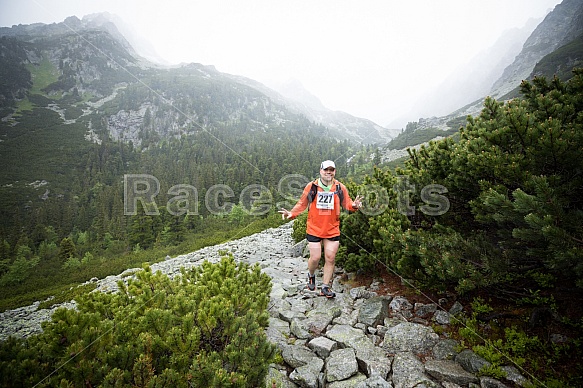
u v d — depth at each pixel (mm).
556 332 3434
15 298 17125
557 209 3062
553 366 3107
